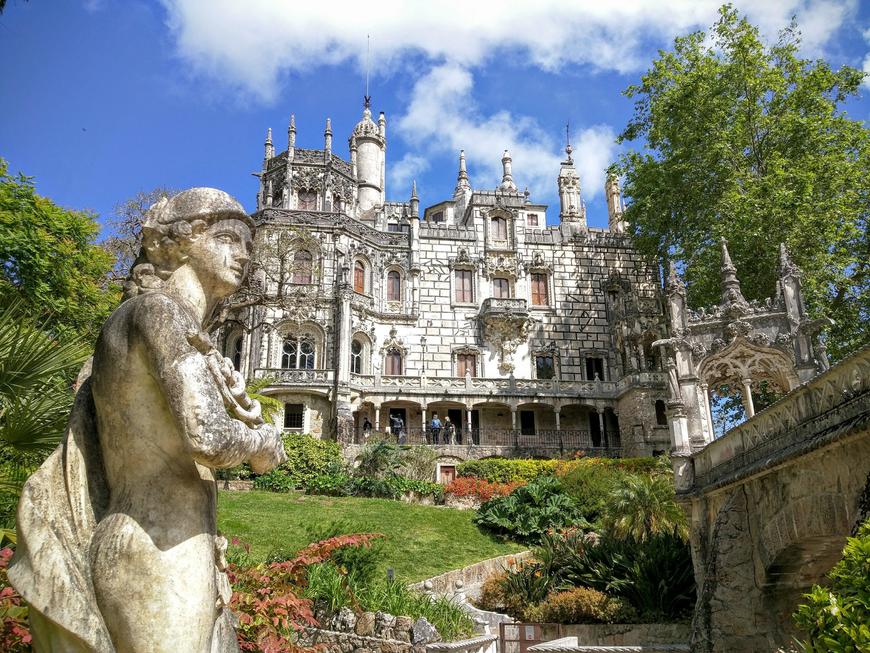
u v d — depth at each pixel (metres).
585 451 47.53
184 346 3.18
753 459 13.09
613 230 62.62
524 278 54.84
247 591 9.93
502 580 21.12
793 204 28.81
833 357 28.94
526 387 49.69
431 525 27.34
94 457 3.41
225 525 22.55
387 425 49.03
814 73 32.50
